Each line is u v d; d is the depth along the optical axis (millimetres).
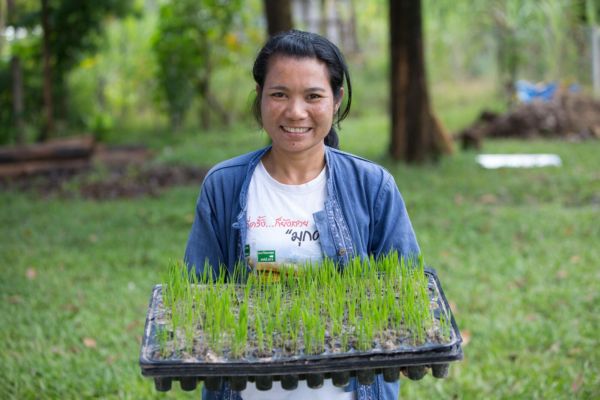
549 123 11305
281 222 1859
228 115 14492
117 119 15047
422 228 5871
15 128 10773
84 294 4469
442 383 3227
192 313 1712
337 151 1936
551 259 4887
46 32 10734
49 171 9172
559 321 3822
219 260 1954
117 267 5023
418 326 1594
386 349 1533
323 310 1790
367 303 1723
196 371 1473
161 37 12922
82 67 13281
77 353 3584
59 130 12000
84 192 8039
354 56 16859
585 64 12797
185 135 12891
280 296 1792
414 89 8820
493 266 4812
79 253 5434
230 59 13906
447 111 14672
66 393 3109
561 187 7270
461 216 6184
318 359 1500
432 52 16453
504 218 6031
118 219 6465
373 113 15320
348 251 1876
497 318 3928
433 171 8391
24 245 5613
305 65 1688
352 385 1788
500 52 14117
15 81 10062
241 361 1492
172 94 13016
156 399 3107
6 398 3055
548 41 12703
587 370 3176
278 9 7445
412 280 1799
